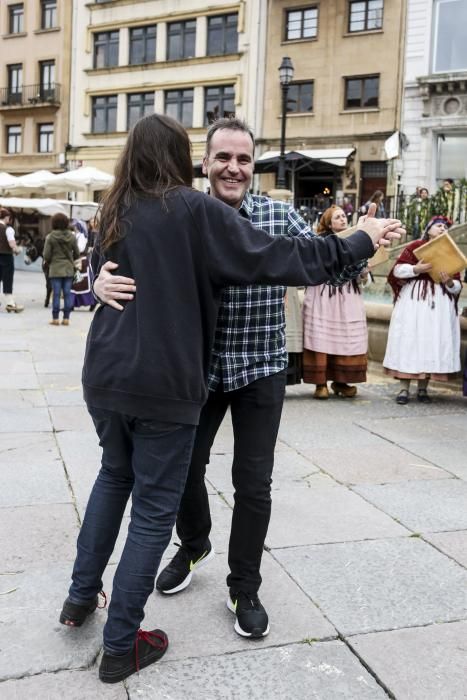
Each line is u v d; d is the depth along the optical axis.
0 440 5.03
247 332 2.52
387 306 8.00
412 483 4.31
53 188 23.00
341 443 5.19
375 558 3.24
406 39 25.25
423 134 25.11
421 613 2.76
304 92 27.81
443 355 6.37
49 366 8.04
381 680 2.32
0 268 12.94
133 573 2.26
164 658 2.42
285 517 3.71
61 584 2.92
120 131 33.22
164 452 2.23
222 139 2.55
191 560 2.90
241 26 28.81
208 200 2.20
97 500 2.50
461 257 5.95
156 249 2.16
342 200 23.41
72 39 34.28
